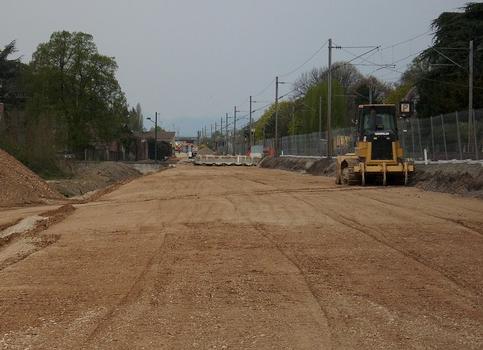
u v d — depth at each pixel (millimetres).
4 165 28391
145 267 10711
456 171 26141
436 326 7039
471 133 31953
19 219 19469
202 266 10695
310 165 52969
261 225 15797
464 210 18281
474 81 46719
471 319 7320
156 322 7281
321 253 11727
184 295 8648
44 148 45188
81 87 69688
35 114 59125
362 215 17328
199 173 50625
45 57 68812
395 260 10938
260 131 132625
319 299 8352
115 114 72125
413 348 6238
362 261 10898
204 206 21094
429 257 11148
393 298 8352
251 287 9102
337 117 87125
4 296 8703
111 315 7605
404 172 29438
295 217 17266
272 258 11320
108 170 58188
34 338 6656
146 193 29062
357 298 8383
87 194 37406
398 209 18672
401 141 41594
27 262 11430
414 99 64125
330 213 17969
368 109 29828
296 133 101375
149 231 15297
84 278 9906
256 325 7141
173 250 12375
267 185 32219
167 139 163875
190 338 6633
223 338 6629
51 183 36062
